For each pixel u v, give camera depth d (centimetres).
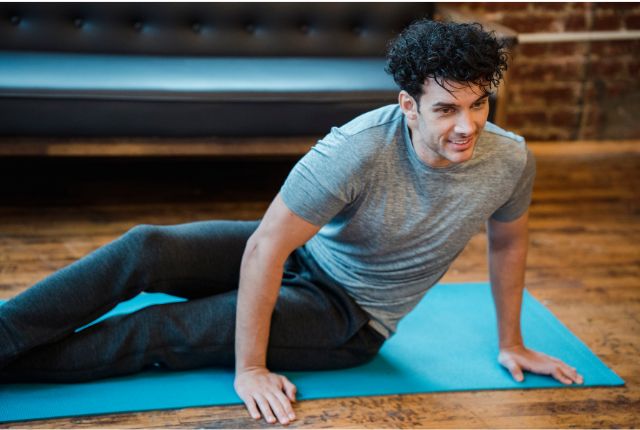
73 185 326
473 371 206
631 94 412
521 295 206
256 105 296
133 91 287
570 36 398
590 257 287
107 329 186
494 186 177
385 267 187
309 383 195
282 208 174
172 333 187
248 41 351
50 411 177
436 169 171
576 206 335
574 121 413
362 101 302
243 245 194
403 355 212
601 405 197
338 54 359
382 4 358
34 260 259
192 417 180
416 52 156
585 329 236
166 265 185
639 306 253
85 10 334
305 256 200
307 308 191
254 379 186
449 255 187
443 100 155
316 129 302
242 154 301
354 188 171
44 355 183
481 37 154
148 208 308
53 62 309
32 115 282
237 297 188
